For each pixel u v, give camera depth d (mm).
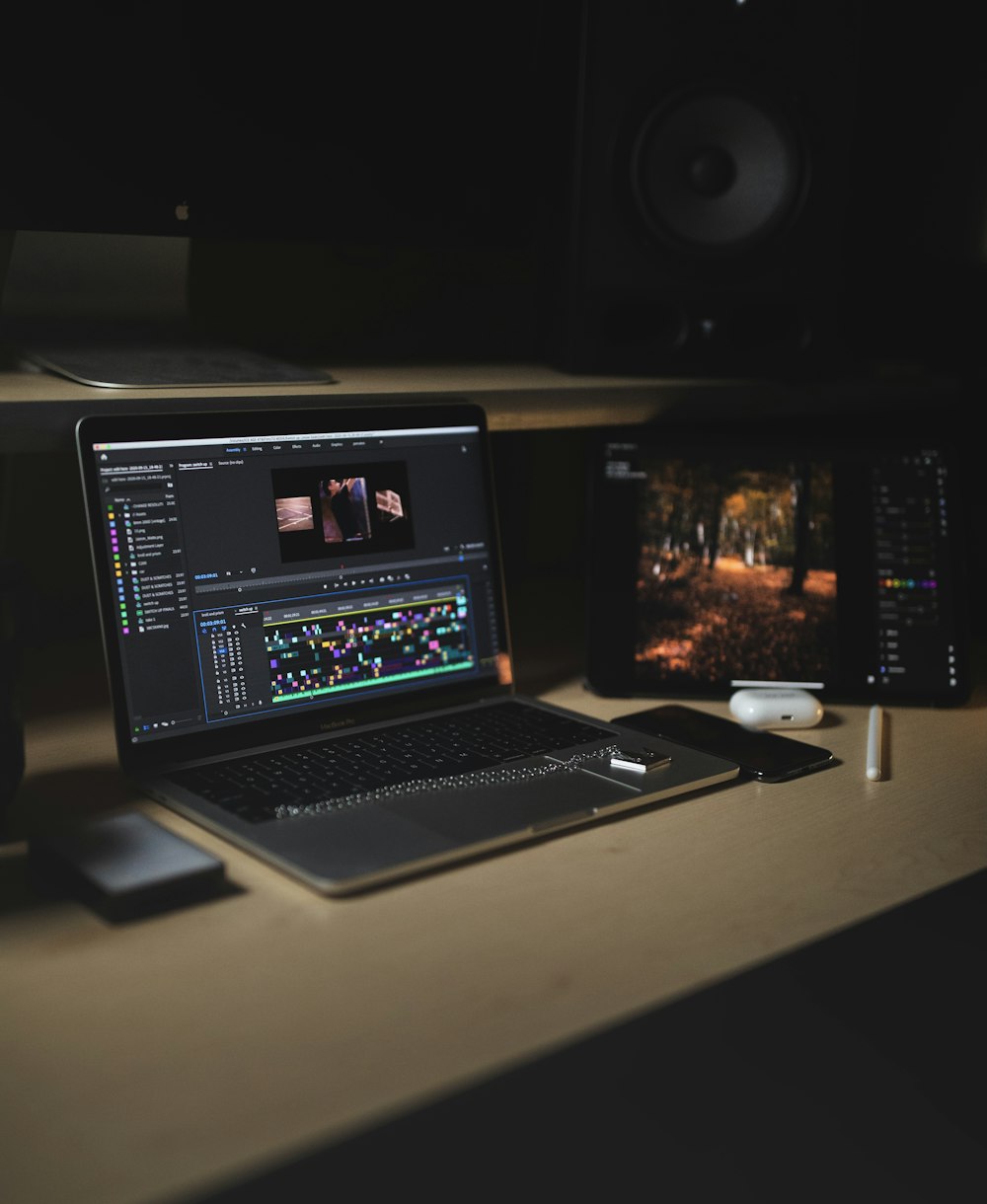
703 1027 1103
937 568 1126
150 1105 495
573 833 782
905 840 795
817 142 1148
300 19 995
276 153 1012
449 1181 981
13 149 891
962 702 1088
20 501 1119
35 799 803
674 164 1138
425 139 1090
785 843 783
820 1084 1167
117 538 836
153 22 925
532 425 1077
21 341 1047
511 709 1001
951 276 1349
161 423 862
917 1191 1247
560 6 1141
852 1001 1157
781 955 641
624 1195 1098
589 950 634
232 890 686
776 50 1120
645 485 1129
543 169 1232
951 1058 1219
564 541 1493
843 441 1155
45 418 823
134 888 644
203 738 861
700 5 1102
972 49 1281
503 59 1112
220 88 969
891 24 1350
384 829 750
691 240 1151
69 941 625
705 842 779
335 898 680
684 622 1096
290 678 910
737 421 1293
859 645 1101
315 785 819
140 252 1102
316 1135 479
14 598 733
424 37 1064
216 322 1188
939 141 1329
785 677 1084
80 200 926
